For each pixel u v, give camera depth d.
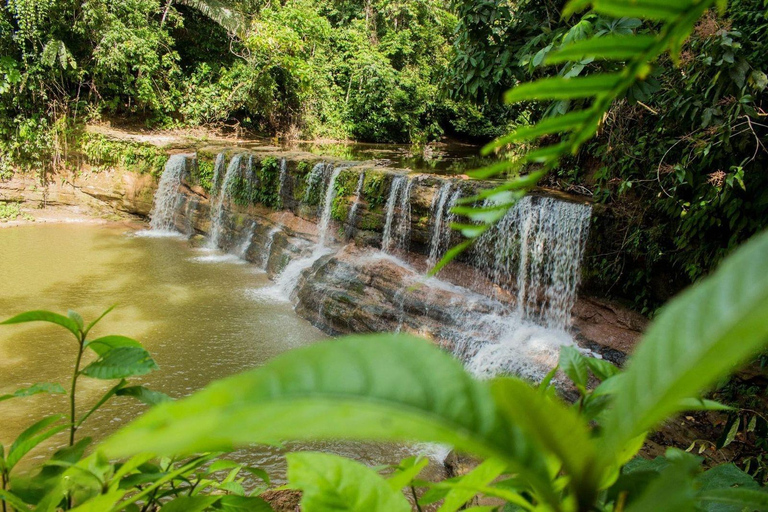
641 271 7.47
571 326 7.90
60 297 9.62
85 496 1.02
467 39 7.55
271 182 13.05
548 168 0.51
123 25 16.38
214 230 13.92
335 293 9.12
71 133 15.42
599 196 8.16
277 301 10.13
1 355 7.46
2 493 0.99
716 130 5.74
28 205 14.91
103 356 1.20
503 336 7.81
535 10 7.50
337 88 24.84
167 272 11.43
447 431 0.32
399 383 0.33
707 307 0.32
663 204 6.97
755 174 5.77
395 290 8.80
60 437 5.64
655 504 0.37
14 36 14.69
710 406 0.83
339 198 11.43
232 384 0.29
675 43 0.42
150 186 15.27
